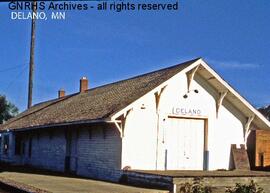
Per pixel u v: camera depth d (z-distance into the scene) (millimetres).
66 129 25875
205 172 19406
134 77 25938
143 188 17078
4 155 37031
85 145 23250
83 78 33688
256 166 23203
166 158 21125
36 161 30734
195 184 16641
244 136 23172
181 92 21750
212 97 22578
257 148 23312
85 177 22234
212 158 22328
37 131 31016
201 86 22312
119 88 24844
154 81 21797
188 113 21812
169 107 21359
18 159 34594
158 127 20953
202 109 22250
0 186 19438
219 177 17312
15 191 17328
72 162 24812
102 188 16984
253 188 16828
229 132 22859
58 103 33125
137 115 20422
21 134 34562
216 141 22516
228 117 22922
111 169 20562
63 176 22656
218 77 21781
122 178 19625
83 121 21203
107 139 21141
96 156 21984
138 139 20359
